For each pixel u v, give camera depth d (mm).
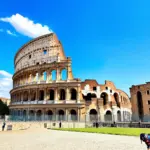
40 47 95250
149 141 18656
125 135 38562
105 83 94438
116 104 90750
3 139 31203
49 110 81250
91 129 55312
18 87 95438
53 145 25141
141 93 102875
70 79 83062
